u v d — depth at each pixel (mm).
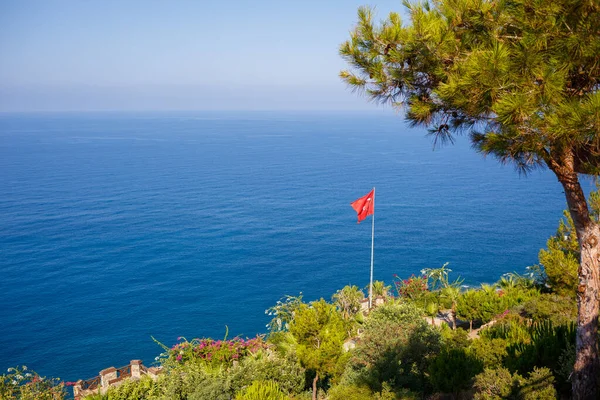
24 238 80875
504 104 7125
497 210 101438
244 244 78875
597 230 9484
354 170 170125
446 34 8359
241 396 14047
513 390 11062
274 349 22984
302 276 64000
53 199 115250
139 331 47719
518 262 66875
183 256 72438
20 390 19656
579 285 9734
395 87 9531
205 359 22141
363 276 63531
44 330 47688
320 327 17875
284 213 101688
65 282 61375
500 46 7410
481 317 25250
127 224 91312
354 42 9312
